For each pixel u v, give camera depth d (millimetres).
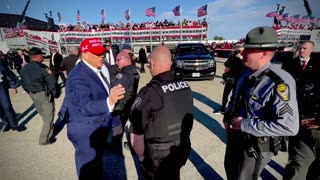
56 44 24359
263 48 1312
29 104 5992
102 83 1855
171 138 1511
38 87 3107
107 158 2916
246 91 1433
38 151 3178
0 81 3629
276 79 1253
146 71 12500
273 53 1341
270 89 1263
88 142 1886
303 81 1751
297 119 1200
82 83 1684
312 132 1652
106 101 1527
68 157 2990
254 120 1316
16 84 3906
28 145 3381
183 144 1623
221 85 7531
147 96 1435
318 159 1720
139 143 1532
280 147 1456
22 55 10367
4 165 2820
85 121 1818
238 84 1587
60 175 2574
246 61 1435
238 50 3436
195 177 2471
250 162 1493
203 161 2789
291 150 1847
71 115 1833
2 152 3174
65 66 5715
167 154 1521
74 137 1869
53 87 3211
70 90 1726
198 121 4156
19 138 3662
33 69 3012
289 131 1188
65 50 24281
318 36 14375
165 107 1454
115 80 2826
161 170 1556
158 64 1523
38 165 2803
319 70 1656
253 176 1508
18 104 6012
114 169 2660
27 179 2512
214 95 6113
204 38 22750
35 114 5004
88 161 1931
